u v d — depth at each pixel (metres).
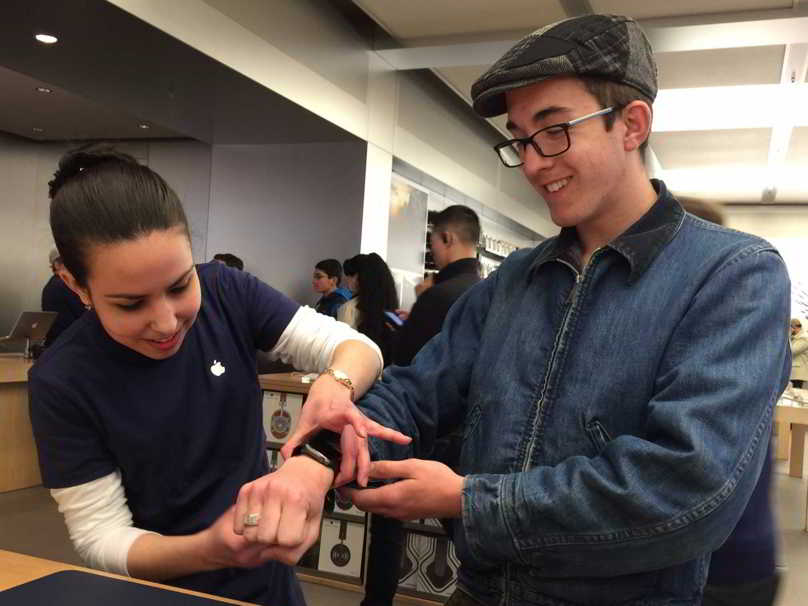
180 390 1.01
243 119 5.12
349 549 3.19
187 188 6.13
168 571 0.88
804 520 4.58
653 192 0.93
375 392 1.04
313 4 4.85
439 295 2.55
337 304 4.64
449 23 5.13
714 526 0.71
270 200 5.84
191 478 1.04
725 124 7.08
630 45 0.83
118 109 5.19
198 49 3.76
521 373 0.94
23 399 4.48
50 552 3.32
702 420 0.71
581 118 0.82
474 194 7.81
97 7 3.25
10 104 5.55
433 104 6.76
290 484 0.81
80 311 4.40
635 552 0.73
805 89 5.94
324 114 5.00
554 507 0.74
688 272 0.83
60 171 0.93
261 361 3.74
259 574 1.07
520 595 0.88
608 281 0.89
